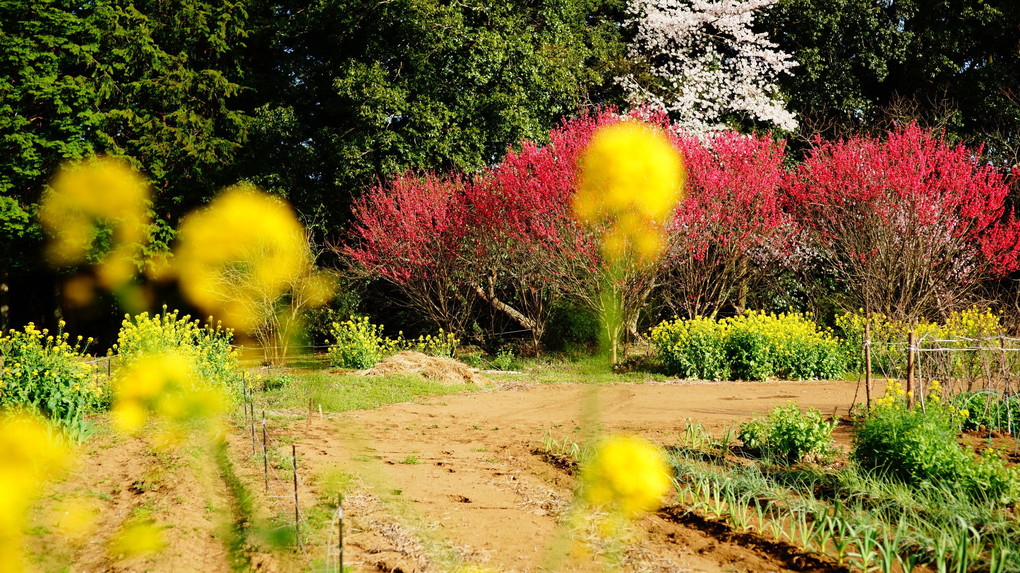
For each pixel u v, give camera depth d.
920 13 20.23
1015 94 19.17
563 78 17.86
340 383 10.23
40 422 5.32
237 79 17.16
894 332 12.10
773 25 20.22
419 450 6.18
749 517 4.30
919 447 4.84
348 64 16.83
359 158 16.47
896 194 14.20
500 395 10.20
